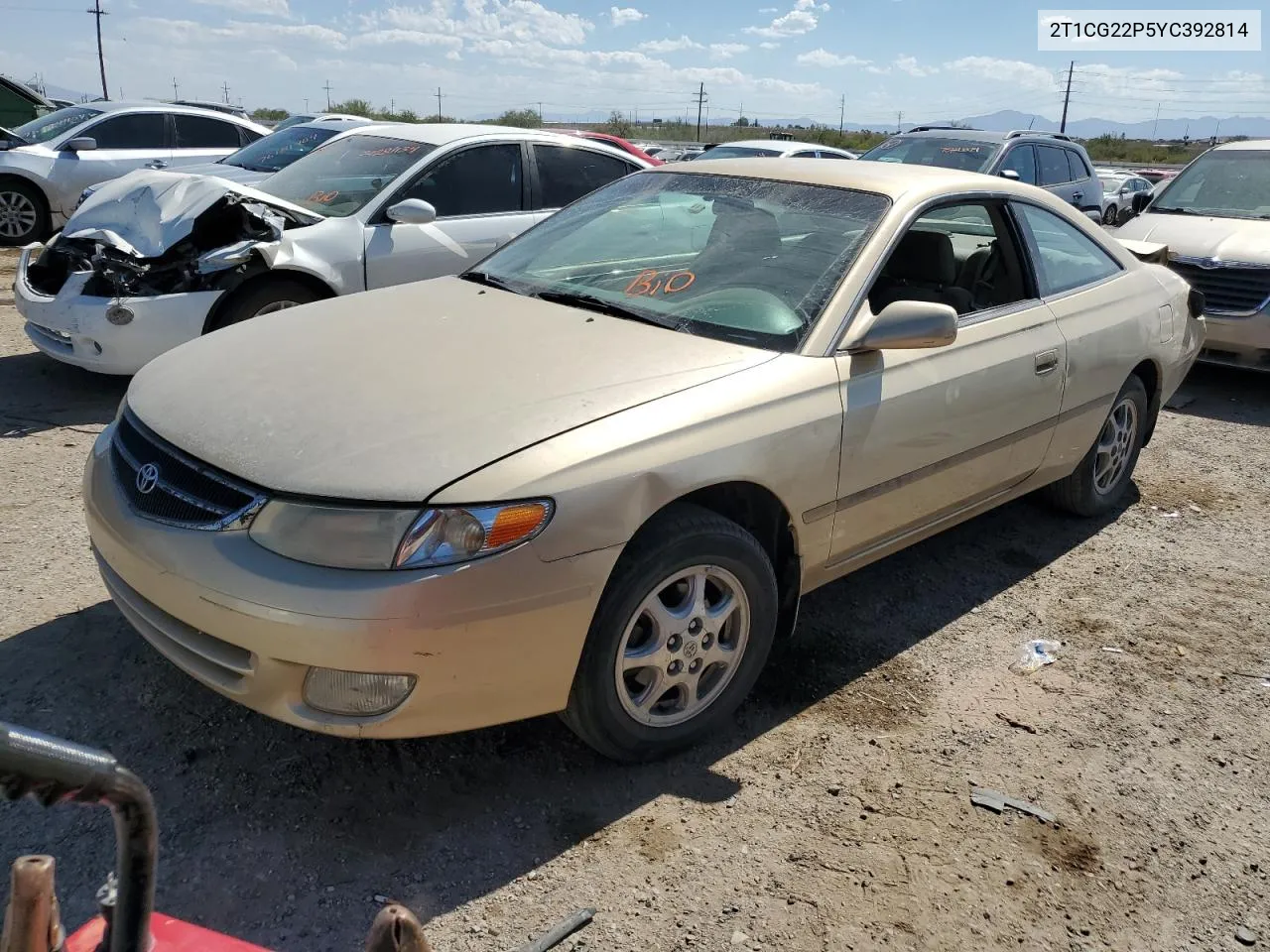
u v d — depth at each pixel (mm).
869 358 3250
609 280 3613
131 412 2959
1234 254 7199
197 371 3045
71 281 5652
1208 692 3502
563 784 2807
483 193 6672
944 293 3838
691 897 2432
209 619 2445
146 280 5637
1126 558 4551
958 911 2451
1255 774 3068
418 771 2820
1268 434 6535
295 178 6867
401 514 2348
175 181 6055
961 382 3545
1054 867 2623
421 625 2328
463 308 3467
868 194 3664
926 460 3492
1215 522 5031
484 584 2373
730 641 3027
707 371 2945
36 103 16984
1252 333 7082
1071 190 11625
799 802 2797
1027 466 4133
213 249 5816
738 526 2922
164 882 2365
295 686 2420
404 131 6957
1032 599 4121
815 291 3301
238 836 2529
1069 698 3414
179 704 3033
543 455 2492
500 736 3000
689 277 3506
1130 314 4535
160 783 2695
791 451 2965
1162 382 4910
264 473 2463
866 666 3535
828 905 2436
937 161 10852
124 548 2643
